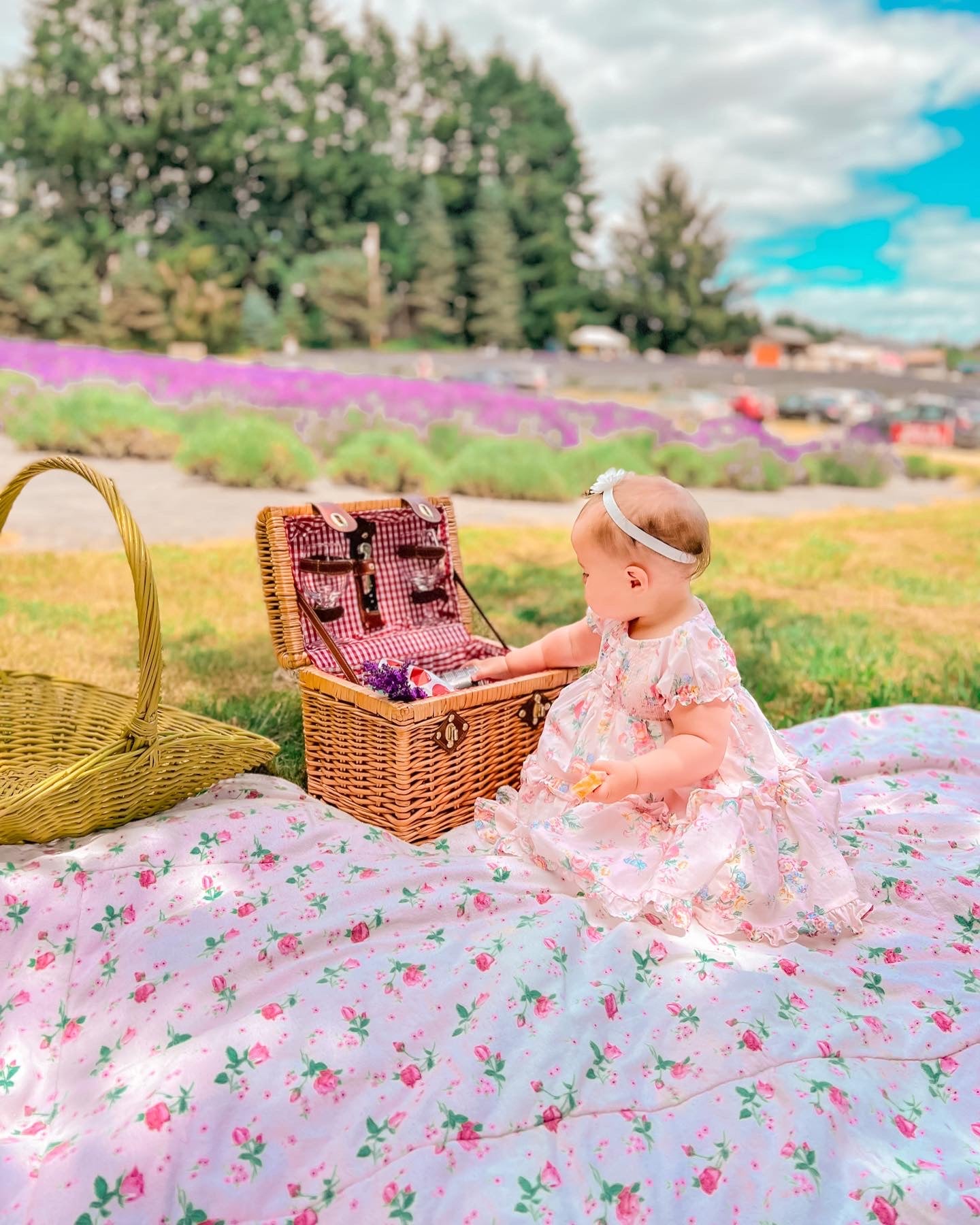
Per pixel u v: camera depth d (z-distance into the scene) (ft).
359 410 16.47
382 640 4.59
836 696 6.22
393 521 4.75
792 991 3.18
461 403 18.35
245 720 5.24
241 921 3.27
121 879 3.50
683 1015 3.03
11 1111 2.77
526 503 14.56
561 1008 2.98
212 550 9.63
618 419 19.12
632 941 3.30
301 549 4.41
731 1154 2.60
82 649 6.43
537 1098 2.72
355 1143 2.56
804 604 8.92
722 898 3.44
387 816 4.03
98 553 9.20
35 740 4.47
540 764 4.04
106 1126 2.55
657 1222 2.43
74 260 54.19
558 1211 2.43
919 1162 2.61
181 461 13.57
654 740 3.78
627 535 3.63
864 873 3.79
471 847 4.00
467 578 9.07
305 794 4.28
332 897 3.42
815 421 32.37
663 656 3.67
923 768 4.86
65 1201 2.39
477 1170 2.52
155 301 54.13
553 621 7.59
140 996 3.03
